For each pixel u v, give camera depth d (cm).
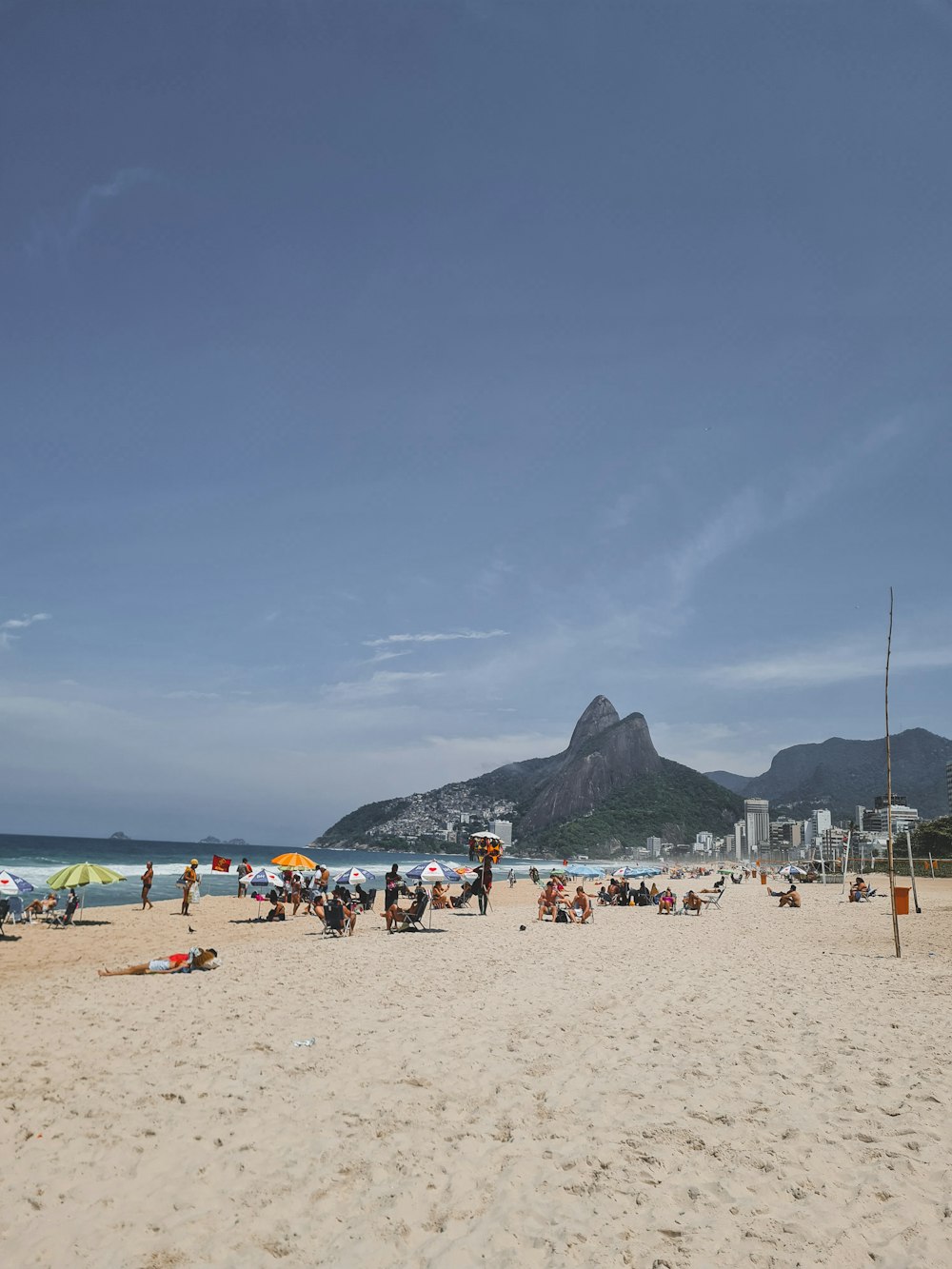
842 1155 596
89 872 2583
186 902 3019
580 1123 662
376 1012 1084
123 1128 642
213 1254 459
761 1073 799
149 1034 955
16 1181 546
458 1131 643
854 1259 457
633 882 7706
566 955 1739
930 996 1236
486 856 3098
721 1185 548
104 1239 474
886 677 1842
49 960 1838
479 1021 1027
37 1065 821
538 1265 450
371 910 3138
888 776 1814
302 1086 749
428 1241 475
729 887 6769
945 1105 698
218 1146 608
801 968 1554
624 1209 516
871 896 4516
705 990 1271
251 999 1188
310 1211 511
